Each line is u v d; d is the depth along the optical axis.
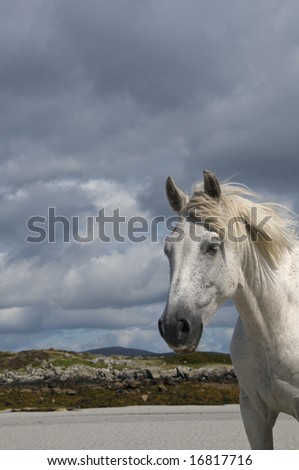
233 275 5.71
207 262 5.55
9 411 29.58
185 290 5.42
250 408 6.25
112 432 17.84
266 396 6.06
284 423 18.67
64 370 51.12
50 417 24.83
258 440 6.19
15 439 16.48
